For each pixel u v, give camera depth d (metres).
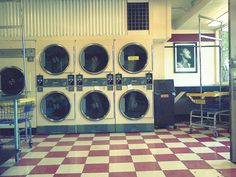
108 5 5.69
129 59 5.73
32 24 5.66
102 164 3.45
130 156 3.79
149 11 5.71
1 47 5.64
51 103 5.82
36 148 4.38
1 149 3.68
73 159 3.71
